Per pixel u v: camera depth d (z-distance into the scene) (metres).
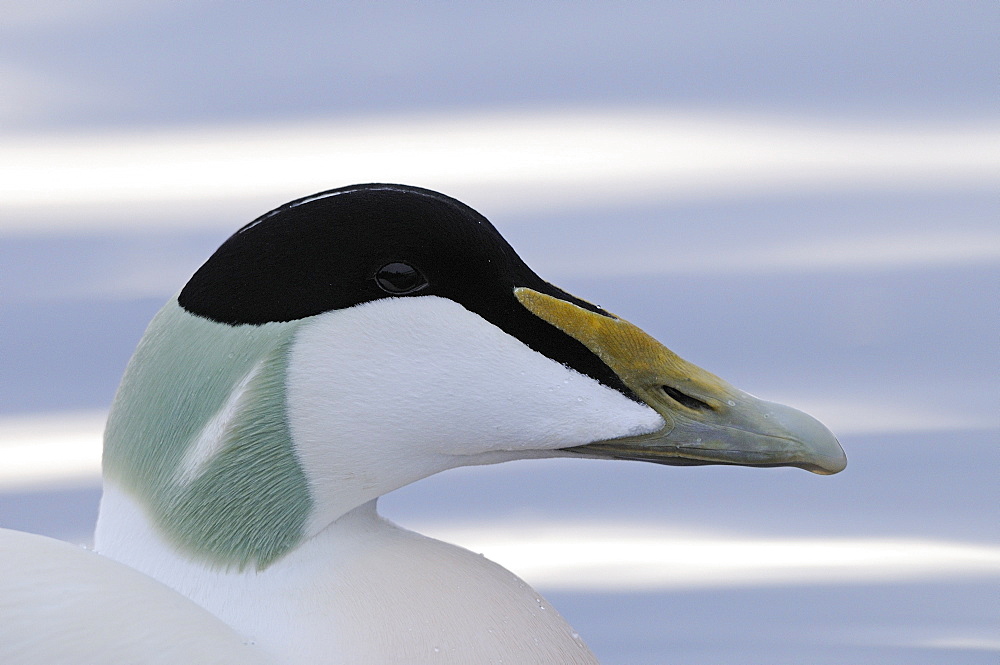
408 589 2.51
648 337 2.53
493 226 2.52
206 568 2.51
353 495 2.51
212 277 2.51
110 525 2.51
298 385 2.50
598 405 2.52
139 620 2.48
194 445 2.50
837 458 2.52
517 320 2.51
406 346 2.50
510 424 2.51
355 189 2.51
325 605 2.50
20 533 2.50
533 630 2.51
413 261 2.50
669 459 2.52
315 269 2.50
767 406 2.53
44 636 2.48
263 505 2.50
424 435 2.51
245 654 2.49
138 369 2.51
